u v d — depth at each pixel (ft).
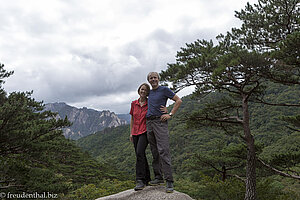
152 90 10.64
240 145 35.58
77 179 95.61
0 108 20.68
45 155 28.50
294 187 48.21
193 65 26.71
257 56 21.27
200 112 33.17
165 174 9.74
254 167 28.81
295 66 22.35
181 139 197.88
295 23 27.76
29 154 25.57
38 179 26.30
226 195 30.19
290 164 29.91
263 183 32.32
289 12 27.66
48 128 24.86
